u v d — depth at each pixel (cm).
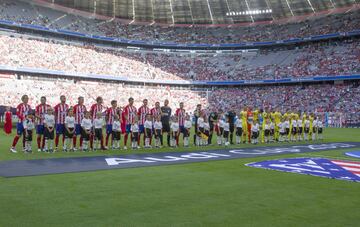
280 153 1505
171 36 6781
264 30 6762
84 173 947
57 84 5025
